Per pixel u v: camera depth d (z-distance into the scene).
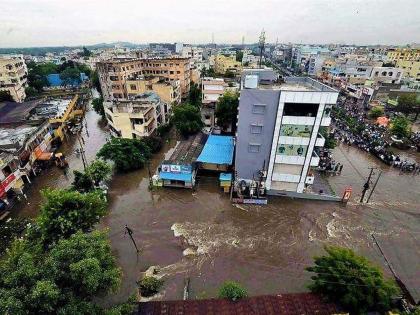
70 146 50.72
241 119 30.34
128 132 46.66
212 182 37.53
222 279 22.48
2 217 29.86
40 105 63.22
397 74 84.06
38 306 11.54
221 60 120.25
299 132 29.38
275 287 21.70
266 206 32.06
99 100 66.31
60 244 15.05
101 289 14.37
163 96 63.78
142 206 32.31
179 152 41.22
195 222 29.41
